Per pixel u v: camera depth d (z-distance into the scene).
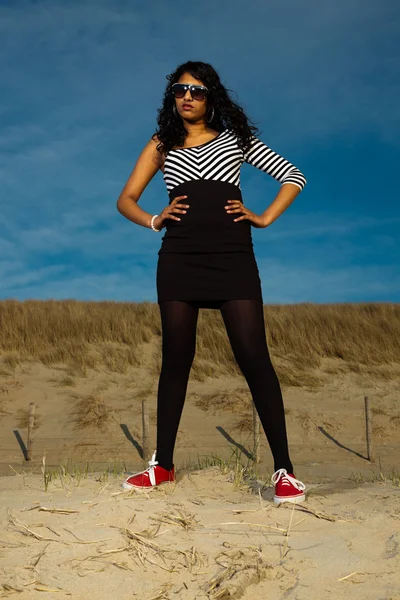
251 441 11.01
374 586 2.12
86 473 3.73
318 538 2.48
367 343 16.03
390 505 2.88
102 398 13.14
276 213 3.15
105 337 16.48
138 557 2.27
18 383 13.84
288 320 17.36
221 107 3.26
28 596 2.02
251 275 3.06
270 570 2.19
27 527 2.51
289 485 2.91
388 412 12.45
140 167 3.44
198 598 2.01
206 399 12.95
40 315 17.25
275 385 3.05
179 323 3.13
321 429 11.81
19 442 11.20
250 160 3.29
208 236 3.04
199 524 2.60
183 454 10.45
